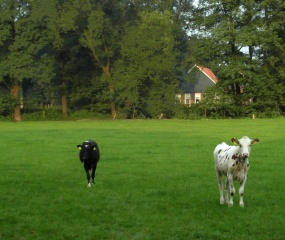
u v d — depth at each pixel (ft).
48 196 57.41
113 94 260.83
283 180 67.05
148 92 260.62
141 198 55.88
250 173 73.05
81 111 271.28
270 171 75.00
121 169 78.23
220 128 169.37
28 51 252.83
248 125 184.55
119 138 132.57
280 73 249.34
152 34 253.65
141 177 70.54
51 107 294.46
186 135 140.56
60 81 276.00
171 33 274.36
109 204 52.85
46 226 44.16
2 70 250.16
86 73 276.41
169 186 63.21
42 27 265.54
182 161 86.89
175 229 43.14
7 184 65.72
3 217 47.26
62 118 267.59
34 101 274.16
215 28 247.29
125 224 44.78
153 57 255.50
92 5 261.03
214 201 53.98
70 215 48.11
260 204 52.70
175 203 53.31
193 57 255.70
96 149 64.23
